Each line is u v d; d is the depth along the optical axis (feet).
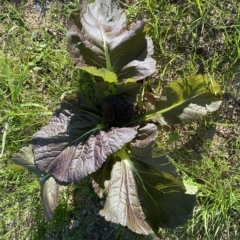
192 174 2.01
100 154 1.73
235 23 1.99
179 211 1.77
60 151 1.81
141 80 2.01
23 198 2.14
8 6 2.14
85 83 2.07
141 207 1.81
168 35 2.03
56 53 2.10
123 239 2.05
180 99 1.86
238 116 1.99
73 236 2.08
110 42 1.82
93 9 1.84
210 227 2.01
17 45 2.14
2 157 2.14
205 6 1.99
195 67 2.02
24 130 2.13
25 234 2.13
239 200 1.98
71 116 1.87
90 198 2.09
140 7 2.05
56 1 2.12
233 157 2.01
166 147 2.02
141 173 1.79
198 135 2.02
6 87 2.15
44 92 2.15
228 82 2.00
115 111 1.87
